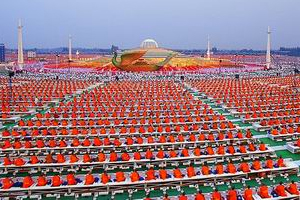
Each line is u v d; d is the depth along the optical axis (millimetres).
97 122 34188
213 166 24312
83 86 66625
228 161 25266
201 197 17219
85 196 19891
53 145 27000
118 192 20203
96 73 97562
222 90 59312
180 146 28266
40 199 19562
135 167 24016
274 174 22422
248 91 57562
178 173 21125
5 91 56469
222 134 29609
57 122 34031
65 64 124125
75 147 27000
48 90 58625
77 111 40656
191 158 24703
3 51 166625
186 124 34875
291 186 18953
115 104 44938
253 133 33750
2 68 114688
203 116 38219
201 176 21250
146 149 27828
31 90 58094
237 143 29469
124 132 31125
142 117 37875
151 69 107000
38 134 30391
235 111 42531
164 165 24453
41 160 24672
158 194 20219
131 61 107938
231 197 17859
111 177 22297
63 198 19656
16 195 19484
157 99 49531
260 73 96438
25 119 39281
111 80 79312
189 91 61938
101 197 19812
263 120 36375
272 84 69000
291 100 49031
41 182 19938
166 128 31641
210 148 25500
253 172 22047
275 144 30047
